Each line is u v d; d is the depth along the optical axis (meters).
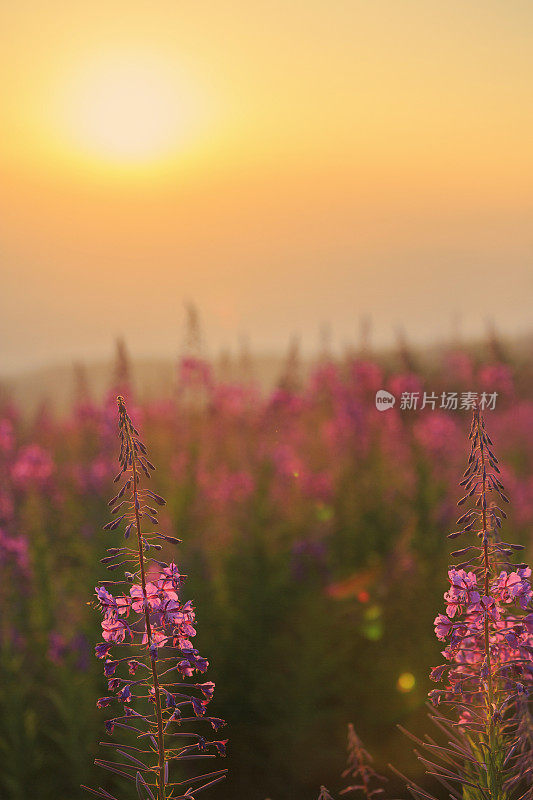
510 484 8.26
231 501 8.14
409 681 6.64
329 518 8.58
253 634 6.68
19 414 11.22
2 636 6.21
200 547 7.63
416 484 8.59
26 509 8.19
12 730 5.77
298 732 6.23
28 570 6.65
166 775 2.28
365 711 6.55
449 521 7.89
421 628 6.98
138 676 5.13
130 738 5.15
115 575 6.22
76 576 7.43
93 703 5.89
